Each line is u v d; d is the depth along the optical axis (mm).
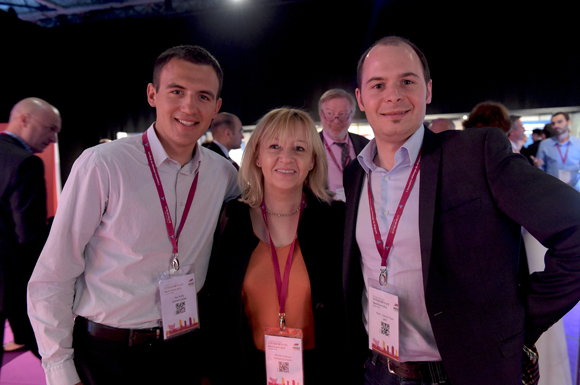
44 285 1192
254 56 6977
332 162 3098
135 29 7395
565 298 938
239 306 1360
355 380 1317
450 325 1025
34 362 2646
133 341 1240
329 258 1414
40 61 7184
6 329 3205
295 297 1397
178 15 7078
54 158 6715
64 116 8031
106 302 1233
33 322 1193
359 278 1326
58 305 1204
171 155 1350
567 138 5121
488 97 6129
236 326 1373
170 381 1299
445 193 1057
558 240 906
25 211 2057
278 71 6902
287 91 6895
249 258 1413
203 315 1436
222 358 1452
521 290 1041
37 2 7098
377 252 1212
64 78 7895
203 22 7066
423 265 1040
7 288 2094
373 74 1148
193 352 1364
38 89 7160
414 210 1135
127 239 1247
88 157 1225
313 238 1436
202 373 1416
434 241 1052
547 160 5238
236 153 6828
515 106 6051
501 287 990
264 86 6992
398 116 1115
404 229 1136
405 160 1174
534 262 1618
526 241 1644
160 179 1312
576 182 4891
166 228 1304
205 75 1303
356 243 1305
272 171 1405
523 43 5898
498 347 990
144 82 7762
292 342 1296
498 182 978
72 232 1194
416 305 1135
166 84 1281
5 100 6316
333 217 1496
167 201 1317
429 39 6184
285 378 1303
